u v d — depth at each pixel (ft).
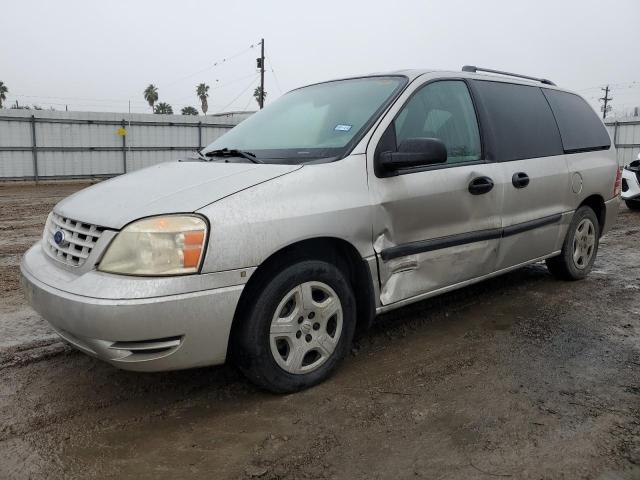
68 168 68.74
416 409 9.87
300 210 9.86
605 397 10.29
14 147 64.95
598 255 22.66
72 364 11.76
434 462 8.32
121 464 8.32
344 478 7.97
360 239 10.76
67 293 8.87
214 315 8.99
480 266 13.37
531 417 9.58
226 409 9.91
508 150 14.17
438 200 12.05
